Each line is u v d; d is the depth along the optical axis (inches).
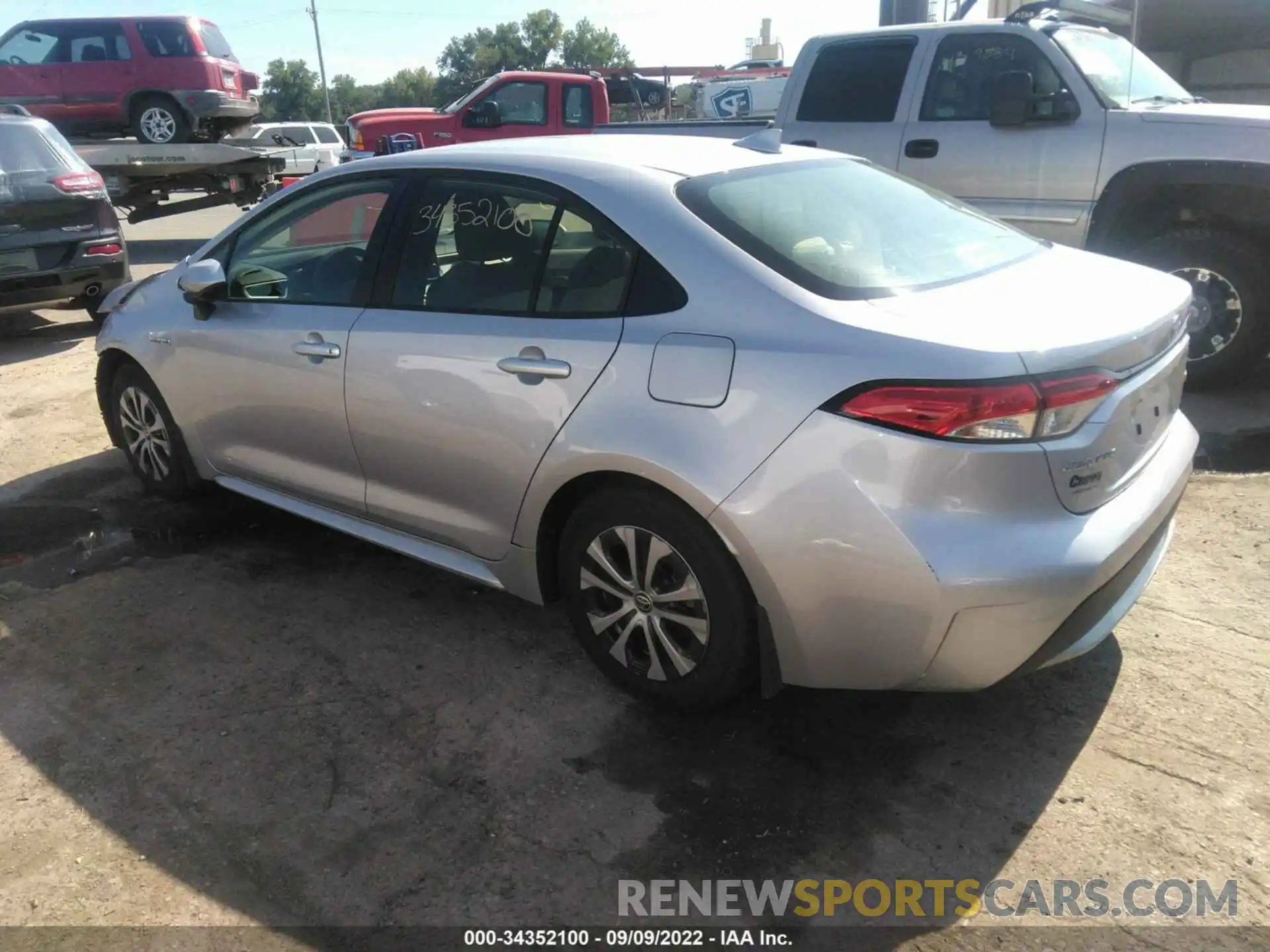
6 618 144.9
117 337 176.7
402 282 135.0
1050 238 238.5
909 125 256.2
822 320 100.3
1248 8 323.9
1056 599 94.2
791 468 98.2
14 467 207.0
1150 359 107.5
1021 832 99.3
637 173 120.2
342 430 140.9
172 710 122.3
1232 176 211.9
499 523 126.2
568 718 119.4
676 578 111.9
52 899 93.5
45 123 323.0
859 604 97.8
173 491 182.5
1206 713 115.8
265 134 1025.5
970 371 92.0
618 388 109.9
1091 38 247.8
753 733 115.6
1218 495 174.6
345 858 98.0
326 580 155.7
